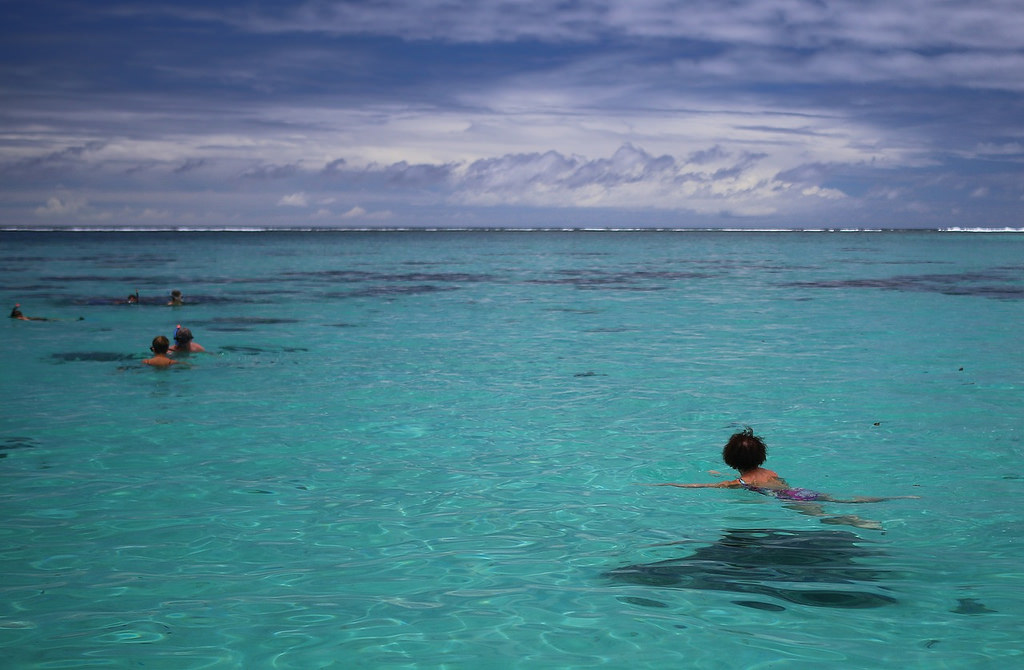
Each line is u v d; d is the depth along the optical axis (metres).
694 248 87.19
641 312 23.08
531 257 63.47
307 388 12.20
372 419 10.20
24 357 15.11
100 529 6.28
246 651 4.27
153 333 18.52
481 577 5.28
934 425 9.70
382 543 5.98
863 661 4.06
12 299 26.91
